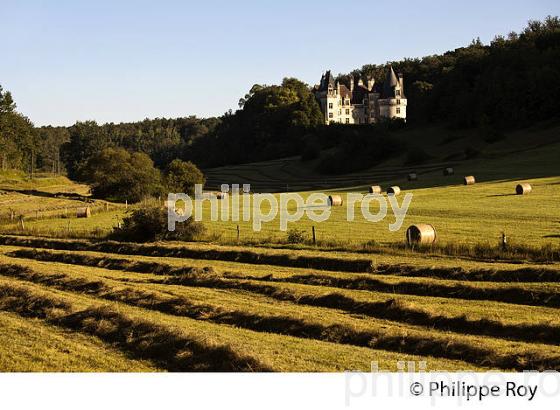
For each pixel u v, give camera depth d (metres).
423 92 178.25
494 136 122.69
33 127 185.75
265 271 30.52
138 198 84.00
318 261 31.73
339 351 17.73
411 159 114.50
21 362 17.31
